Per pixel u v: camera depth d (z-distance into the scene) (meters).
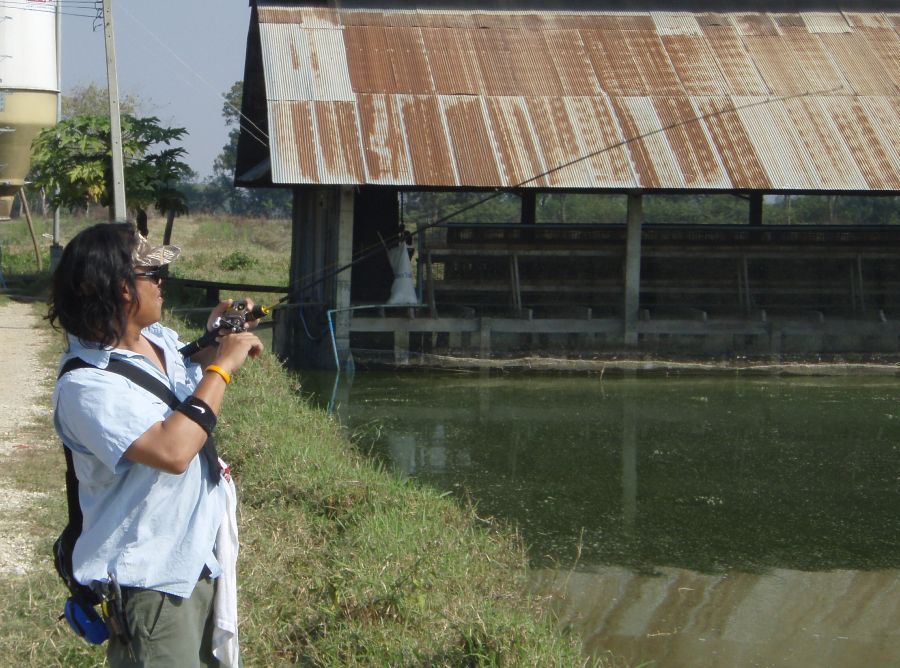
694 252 17.41
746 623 5.93
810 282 18.09
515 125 15.98
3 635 4.38
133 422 2.74
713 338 16.75
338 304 15.38
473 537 6.54
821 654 5.54
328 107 15.70
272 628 4.69
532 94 16.56
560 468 9.58
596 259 17.53
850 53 17.97
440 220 14.90
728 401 13.32
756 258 17.73
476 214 33.12
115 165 15.73
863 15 18.84
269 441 7.71
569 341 16.59
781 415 12.38
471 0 18.09
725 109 16.67
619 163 15.63
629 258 16.30
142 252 2.91
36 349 13.10
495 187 15.09
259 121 20.83
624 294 16.91
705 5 18.77
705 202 32.75
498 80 16.73
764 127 16.42
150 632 2.84
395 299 15.91
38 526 5.97
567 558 6.97
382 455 9.94
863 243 17.70
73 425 2.79
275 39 16.75
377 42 17.06
